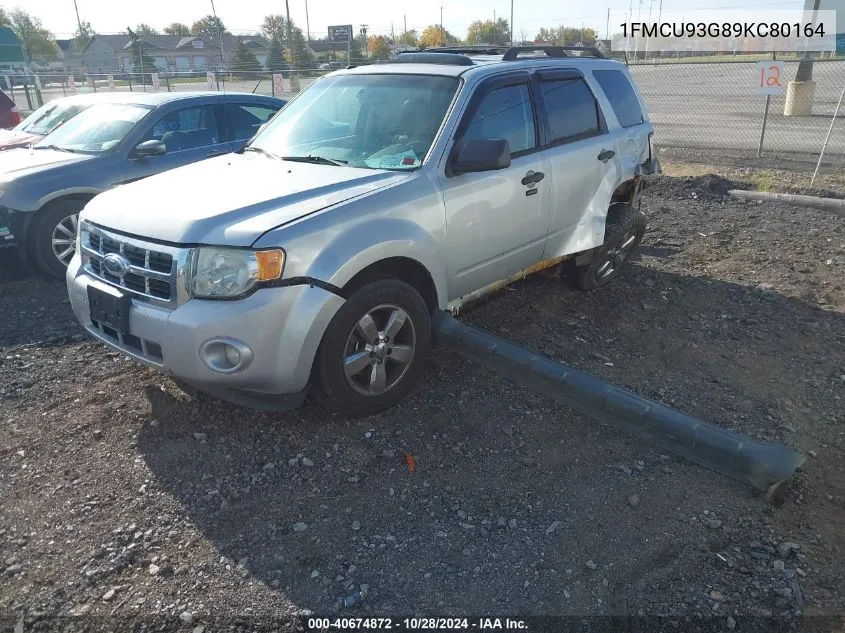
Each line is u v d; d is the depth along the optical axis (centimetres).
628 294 582
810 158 1182
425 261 388
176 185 389
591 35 5050
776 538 298
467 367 443
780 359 465
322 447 359
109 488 329
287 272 324
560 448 362
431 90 436
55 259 635
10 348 484
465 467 346
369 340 364
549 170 473
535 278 609
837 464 351
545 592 270
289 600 265
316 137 450
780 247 706
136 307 341
